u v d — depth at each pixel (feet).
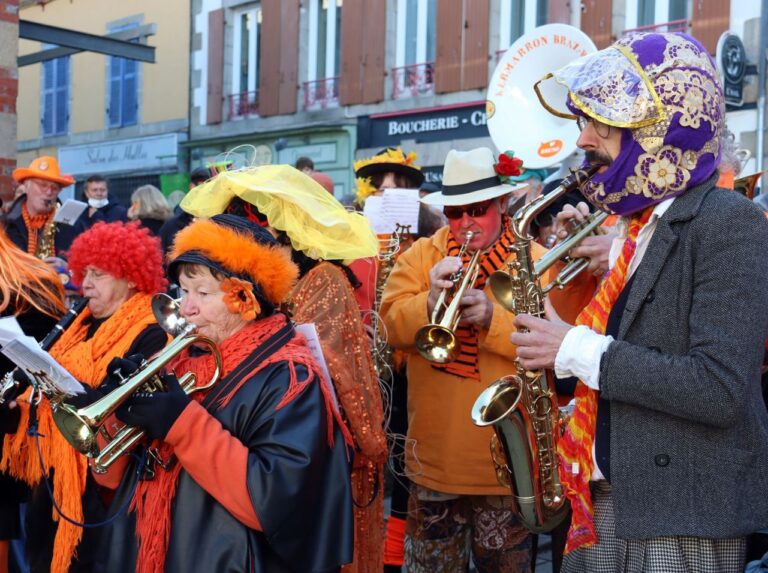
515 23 39.29
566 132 12.60
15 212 19.90
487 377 10.25
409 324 10.54
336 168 46.47
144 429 6.56
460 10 40.73
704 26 32.58
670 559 6.40
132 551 7.14
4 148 23.13
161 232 20.04
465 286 10.05
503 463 8.45
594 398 6.86
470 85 40.63
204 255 6.97
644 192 6.53
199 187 9.88
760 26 31.12
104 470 6.58
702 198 6.41
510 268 8.27
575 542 6.84
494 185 10.61
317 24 48.11
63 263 16.53
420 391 10.68
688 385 6.04
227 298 6.96
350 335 9.17
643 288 6.46
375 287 11.89
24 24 36.76
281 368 6.91
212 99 52.47
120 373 6.66
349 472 7.06
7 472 10.21
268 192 8.98
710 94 6.50
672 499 6.31
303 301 9.14
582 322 7.00
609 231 8.45
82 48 39.14
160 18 55.21
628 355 6.31
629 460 6.42
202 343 6.95
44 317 10.53
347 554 6.79
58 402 6.62
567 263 8.84
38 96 63.98
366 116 45.11
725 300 6.11
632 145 6.52
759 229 6.22
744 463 6.30
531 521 8.25
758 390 6.53
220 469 6.46
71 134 61.52
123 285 9.75
